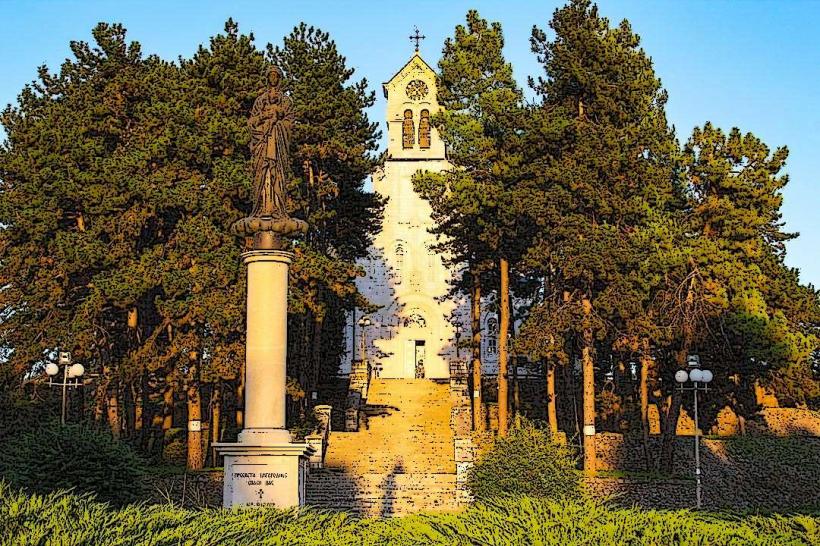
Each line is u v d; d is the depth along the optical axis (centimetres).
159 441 4253
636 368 4981
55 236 3922
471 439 4116
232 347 3681
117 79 4266
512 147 3984
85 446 2364
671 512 1603
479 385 4941
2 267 3950
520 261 4288
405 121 6931
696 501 3541
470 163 4125
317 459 3897
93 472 2330
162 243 4078
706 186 4181
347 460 4156
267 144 2080
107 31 4400
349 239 4997
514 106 4066
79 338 3725
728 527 1516
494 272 4972
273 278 1997
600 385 5344
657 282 3822
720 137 4169
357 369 5925
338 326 6081
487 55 4188
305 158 4303
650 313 3850
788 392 4528
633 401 5047
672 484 3584
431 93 6919
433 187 4191
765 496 3869
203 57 4125
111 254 3816
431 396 5616
